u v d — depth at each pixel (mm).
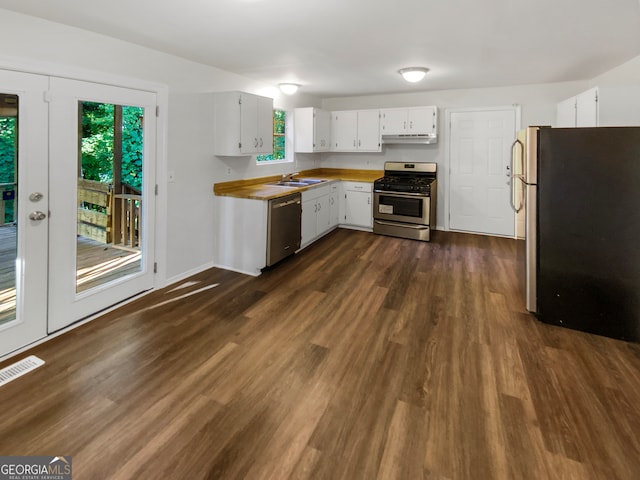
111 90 2838
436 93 5727
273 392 2037
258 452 1621
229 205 4047
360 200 5988
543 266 2826
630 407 1910
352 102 6363
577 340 2619
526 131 2912
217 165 4121
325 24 2596
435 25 2631
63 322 2680
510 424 1797
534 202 2857
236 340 2598
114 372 2191
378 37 2896
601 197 2619
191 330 2732
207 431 1740
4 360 2285
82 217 2756
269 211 3977
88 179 2766
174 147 3502
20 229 2359
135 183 3184
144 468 1526
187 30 2684
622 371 2238
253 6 2262
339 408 1913
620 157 2557
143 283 3359
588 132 2611
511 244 5211
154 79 3221
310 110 5637
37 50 2365
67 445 1638
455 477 1503
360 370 2256
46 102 2424
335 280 3820
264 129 4355
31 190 2389
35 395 1966
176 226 3641
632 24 2639
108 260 3033
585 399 1980
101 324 2787
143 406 1903
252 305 3191
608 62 3781
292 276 3938
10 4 2146
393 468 1544
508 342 2590
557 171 2711
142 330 2713
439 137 5836
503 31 2770
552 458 1593
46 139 2447
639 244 2555
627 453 1613
